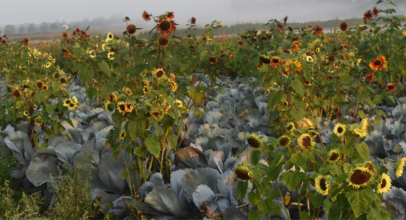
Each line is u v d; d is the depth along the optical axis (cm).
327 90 378
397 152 336
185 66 305
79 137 404
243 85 720
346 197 150
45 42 1295
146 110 253
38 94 339
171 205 259
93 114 515
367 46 571
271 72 242
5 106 372
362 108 373
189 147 322
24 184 353
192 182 273
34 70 610
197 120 476
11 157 378
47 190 334
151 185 280
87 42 780
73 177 295
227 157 342
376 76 342
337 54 473
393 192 241
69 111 499
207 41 712
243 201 244
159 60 306
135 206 270
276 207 173
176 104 267
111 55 337
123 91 274
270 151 180
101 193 295
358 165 151
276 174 168
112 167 308
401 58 532
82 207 273
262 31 762
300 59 304
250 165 172
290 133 199
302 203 239
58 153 344
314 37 727
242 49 677
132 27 301
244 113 477
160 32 296
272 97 251
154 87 295
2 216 268
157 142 256
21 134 403
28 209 264
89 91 316
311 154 166
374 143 346
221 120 470
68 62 755
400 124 403
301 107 269
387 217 142
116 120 250
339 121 427
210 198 252
